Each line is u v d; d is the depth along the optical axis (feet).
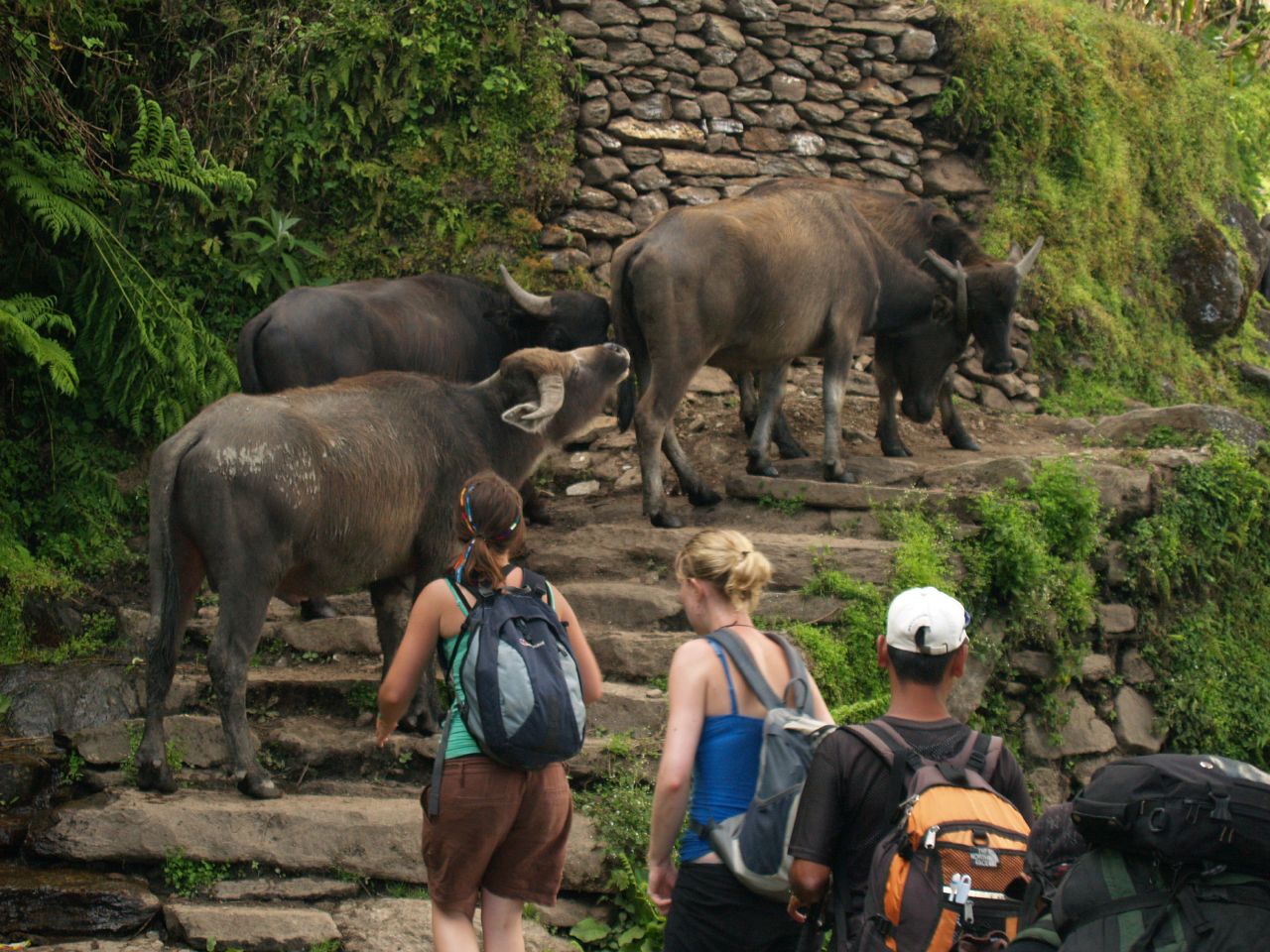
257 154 36.76
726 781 14.71
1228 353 50.60
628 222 40.55
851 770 13.08
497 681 15.57
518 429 23.82
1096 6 53.93
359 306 28.66
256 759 22.04
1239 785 10.20
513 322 31.07
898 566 27.25
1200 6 58.70
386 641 23.59
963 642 13.47
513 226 38.45
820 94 43.65
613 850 20.93
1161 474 32.86
